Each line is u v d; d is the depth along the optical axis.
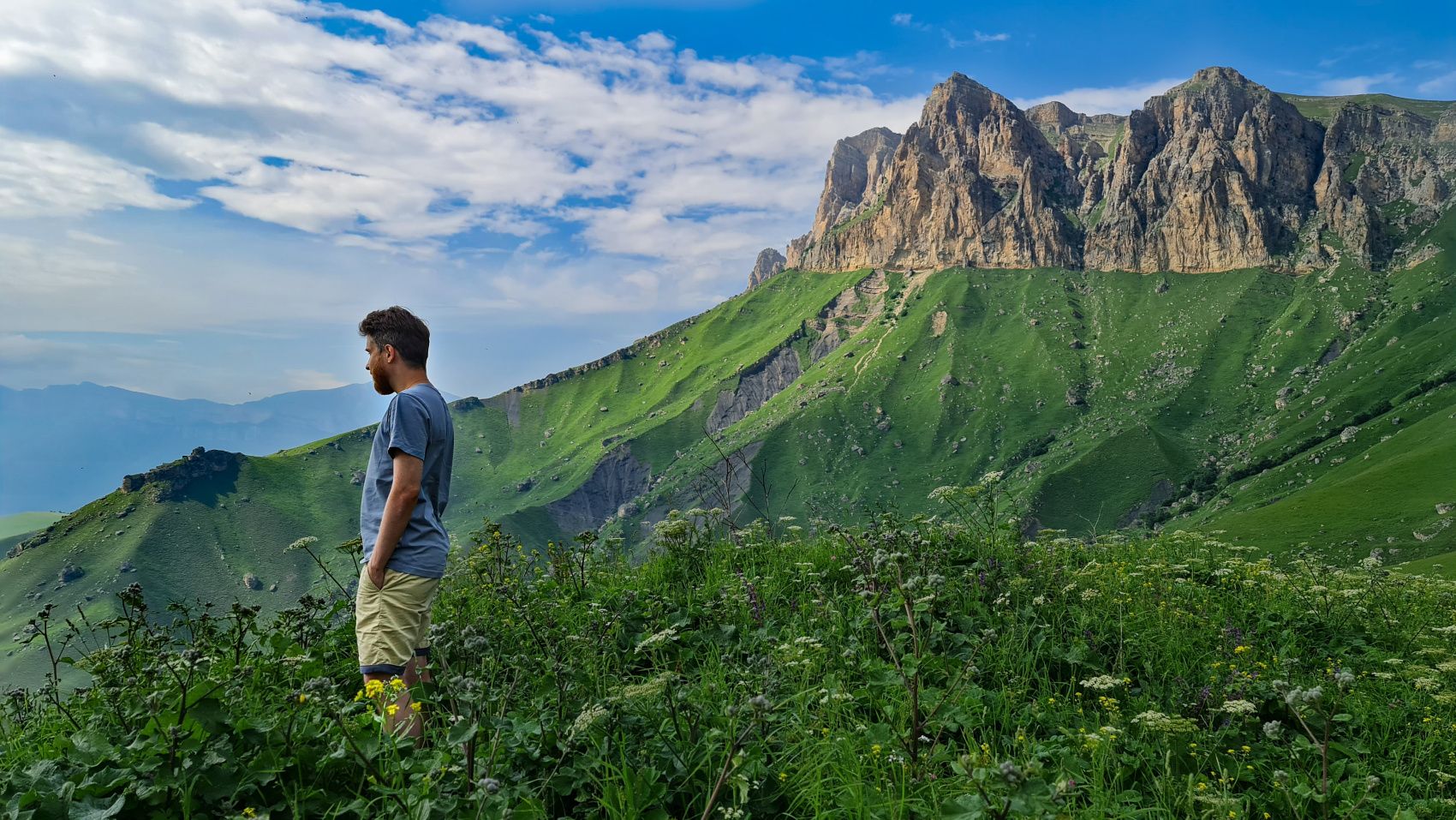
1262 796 4.76
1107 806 4.32
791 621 7.05
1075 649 6.35
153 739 3.77
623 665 6.21
